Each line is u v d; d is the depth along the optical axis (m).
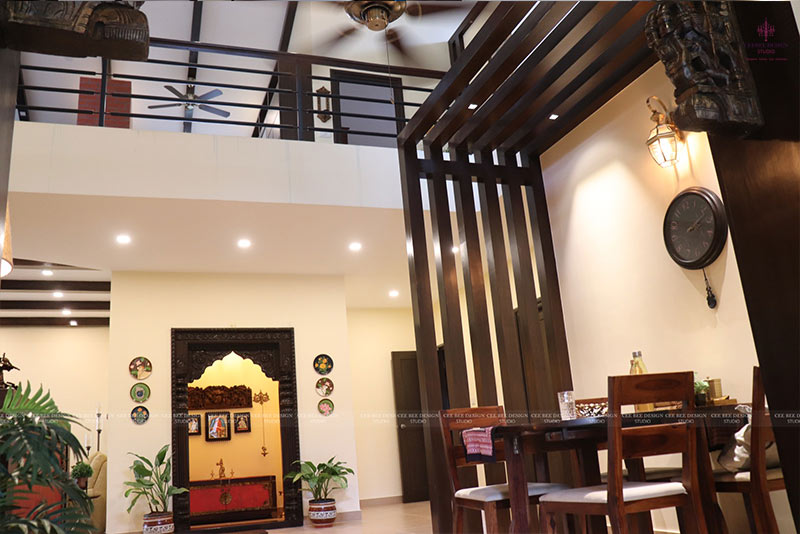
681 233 4.29
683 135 4.33
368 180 5.95
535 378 5.10
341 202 5.80
